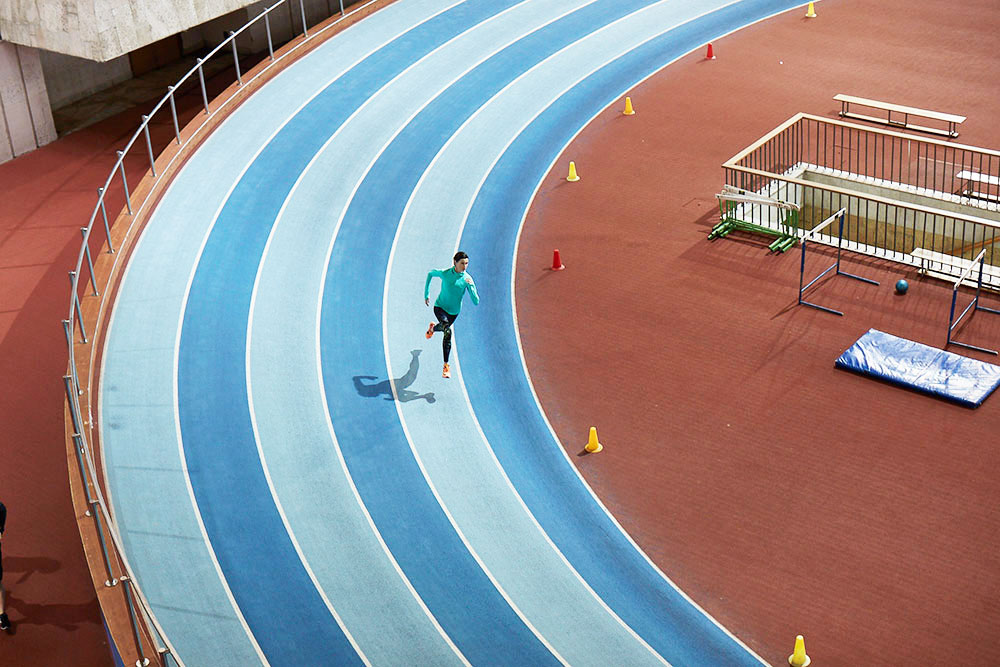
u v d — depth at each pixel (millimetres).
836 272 20094
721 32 30250
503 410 17484
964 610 13633
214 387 17703
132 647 13031
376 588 14359
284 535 15117
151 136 27516
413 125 25719
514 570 14641
